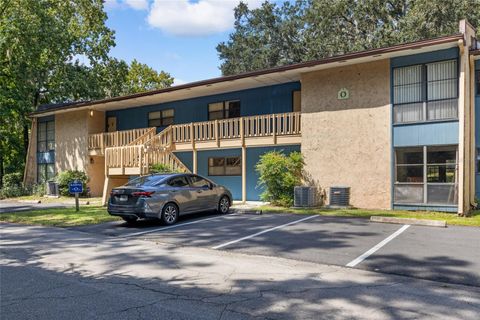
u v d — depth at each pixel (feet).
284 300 17.13
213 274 21.47
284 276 20.90
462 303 16.57
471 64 45.88
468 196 44.39
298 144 57.77
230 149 67.72
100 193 87.35
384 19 111.86
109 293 18.39
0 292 18.74
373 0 109.50
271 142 57.98
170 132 66.95
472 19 95.91
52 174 94.68
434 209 45.21
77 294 18.30
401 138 47.32
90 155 84.89
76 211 53.31
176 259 25.20
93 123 86.63
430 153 45.93
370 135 49.29
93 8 112.47
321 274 21.22
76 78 101.86
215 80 61.05
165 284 19.72
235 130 61.77
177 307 16.39
